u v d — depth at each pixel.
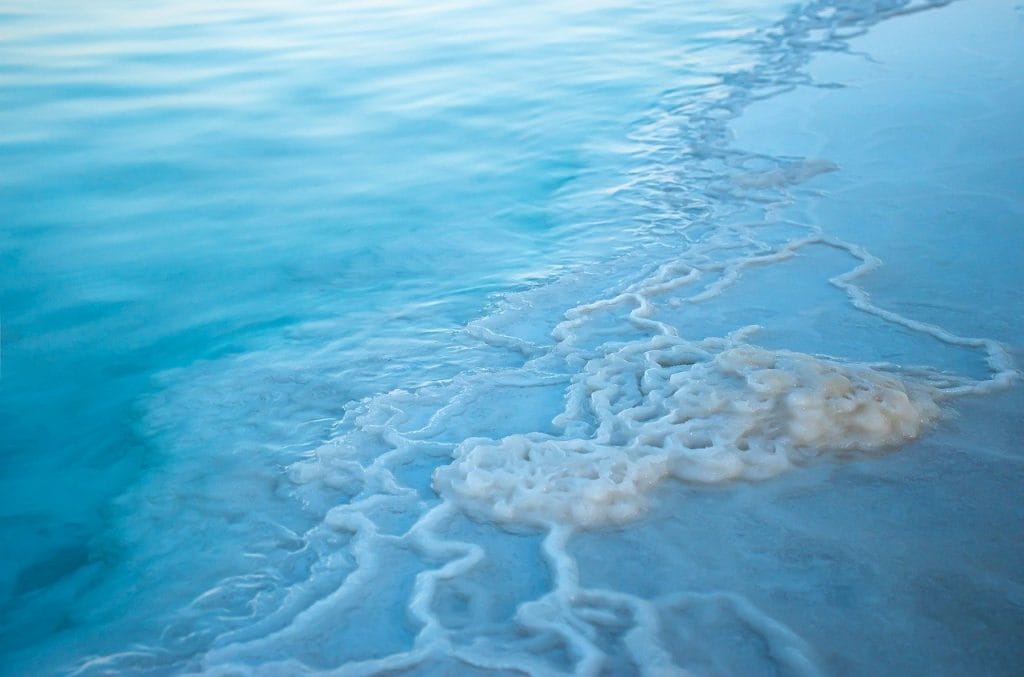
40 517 3.15
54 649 2.52
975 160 5.59
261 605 2.61
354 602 2.57
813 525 2.75
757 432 3.11
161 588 2.71
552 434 3.29
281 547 2.85
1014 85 6.93
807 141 6.26
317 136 7.10
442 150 6.79
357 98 7.94
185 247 5.37
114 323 4.55
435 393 3.69
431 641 2.39
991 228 4.68
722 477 2.94
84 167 6.50
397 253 5.21
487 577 2.63
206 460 3.36
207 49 9.36
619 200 5.70
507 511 2.85
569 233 5.32
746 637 2.36
